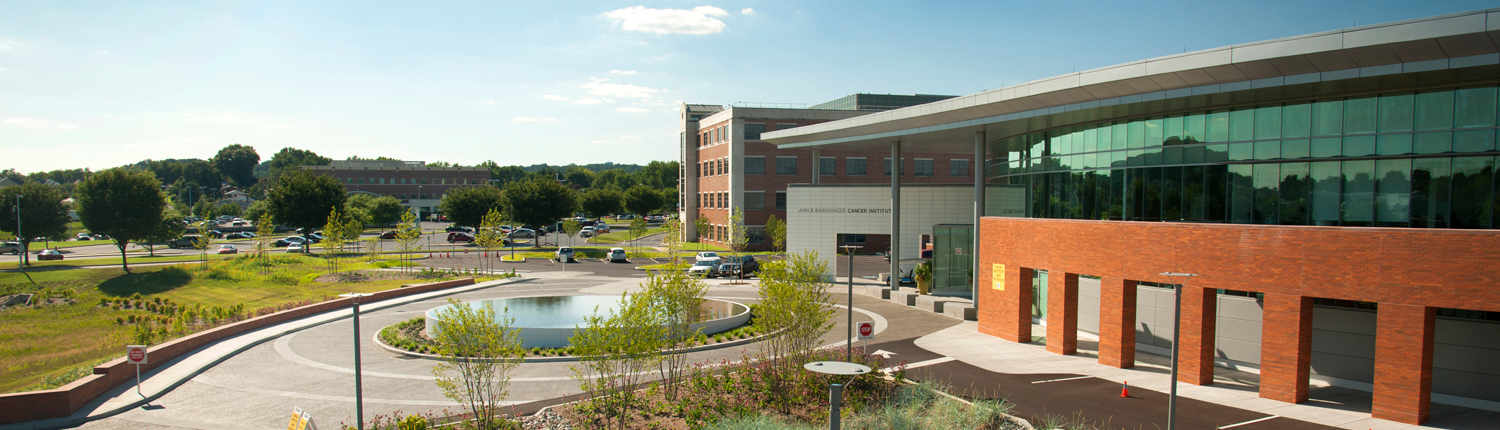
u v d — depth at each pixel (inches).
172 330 1082.7
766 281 746.2
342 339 1019.3
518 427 596.1
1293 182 767.1
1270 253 695.7
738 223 2571.4
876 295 1499.8
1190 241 758.5
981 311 1083.3
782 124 2748.5
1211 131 835.4
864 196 1640.0
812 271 780.6
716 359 886.4
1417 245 607.2
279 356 906.1
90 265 2158.0
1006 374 809.5
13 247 2684.5
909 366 849.5
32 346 1050.7
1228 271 727.7
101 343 1064.2
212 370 828.6
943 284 1405.0
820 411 629.9
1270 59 679.7
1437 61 604.7
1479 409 666.2
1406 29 593.3
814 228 1681.8
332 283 1722.4
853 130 1389.0
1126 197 932.0
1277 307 692.7
